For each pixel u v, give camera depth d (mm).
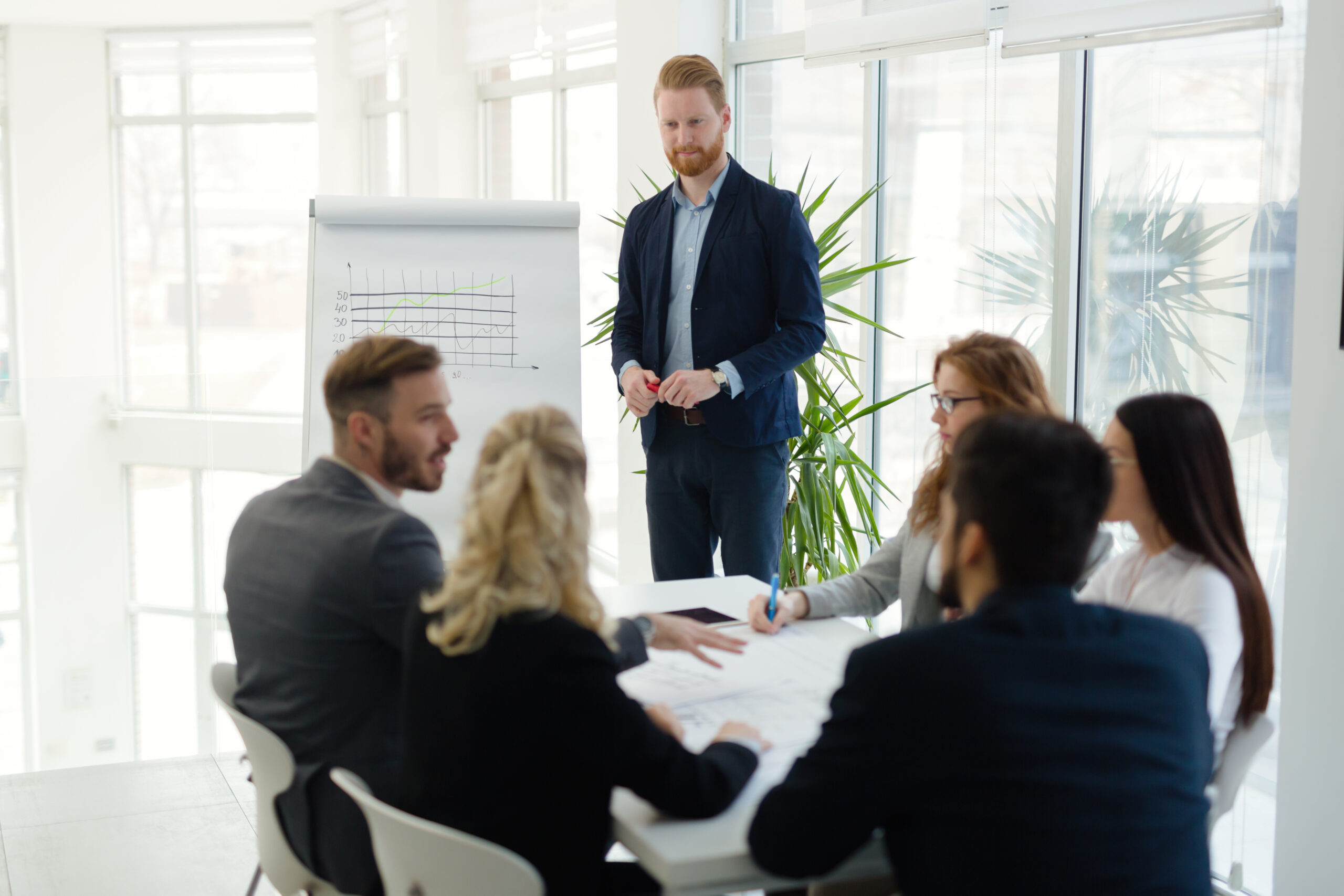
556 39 5449
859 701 1218
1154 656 1241
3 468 3500
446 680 1400
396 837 1426
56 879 2932
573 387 3609
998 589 1248
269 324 8031
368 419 1767
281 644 1742
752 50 4359
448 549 3510
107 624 3623
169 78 7996
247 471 7680
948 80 3611
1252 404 2799
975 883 1148
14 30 7785
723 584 2469
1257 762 2777
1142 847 1159
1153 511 1751
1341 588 2340
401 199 3602
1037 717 1159
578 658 1356
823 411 3607
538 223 3666
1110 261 3168
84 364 8234
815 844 1225
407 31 6488
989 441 1265
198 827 3232
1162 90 2971
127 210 8188
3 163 8039
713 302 3043
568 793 1389
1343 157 2283
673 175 4449
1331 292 2322
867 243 4004
